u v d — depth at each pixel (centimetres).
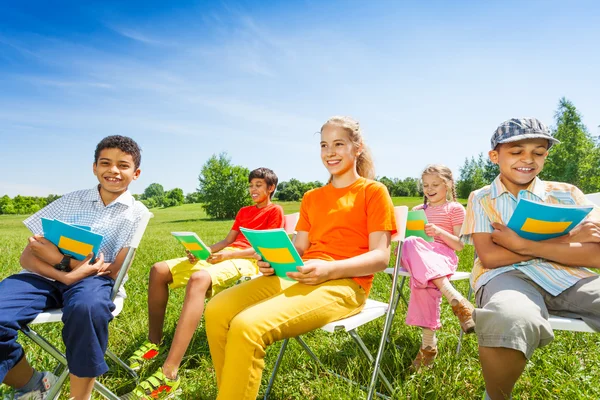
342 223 230
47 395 192
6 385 212
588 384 223
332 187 250
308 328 185
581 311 187
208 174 5275
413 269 284
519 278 201
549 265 200
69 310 189
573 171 4312
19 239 1491
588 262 190
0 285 205
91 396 218
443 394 219
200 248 291
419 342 305
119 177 250
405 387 222
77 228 207
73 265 216
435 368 244
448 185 378
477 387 229
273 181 394
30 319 195
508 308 169
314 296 190
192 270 307
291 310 180
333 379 238
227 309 192
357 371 254
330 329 189
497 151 228
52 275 208
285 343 245
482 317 171
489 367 170
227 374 167
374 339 310
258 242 197
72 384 190
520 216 193
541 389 223
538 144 212
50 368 256
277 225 378
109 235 247
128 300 408
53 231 212
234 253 324
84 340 188
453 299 240
